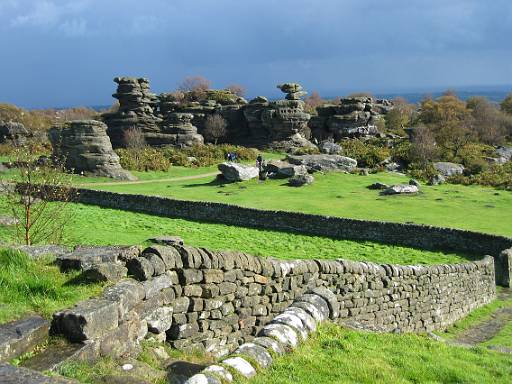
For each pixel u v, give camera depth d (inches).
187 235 1043.9
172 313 292.0
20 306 237.0
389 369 283.6
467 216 1218.6
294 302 341.1
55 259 295.4
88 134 1894.7
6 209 919.0
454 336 595.2
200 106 3004.4
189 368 257.1
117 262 283.0
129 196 1376.7
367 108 3002.0
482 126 3134.8
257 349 251.9
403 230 1051.3
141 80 2893.7
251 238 1049.5
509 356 377.4
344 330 339.0
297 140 2792.8
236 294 339.9
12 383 176.6
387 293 509.4
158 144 2733.8
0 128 2504.9
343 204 1348.4
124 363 235.8
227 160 2347.4
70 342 222.2
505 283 876.6
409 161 2111.2
